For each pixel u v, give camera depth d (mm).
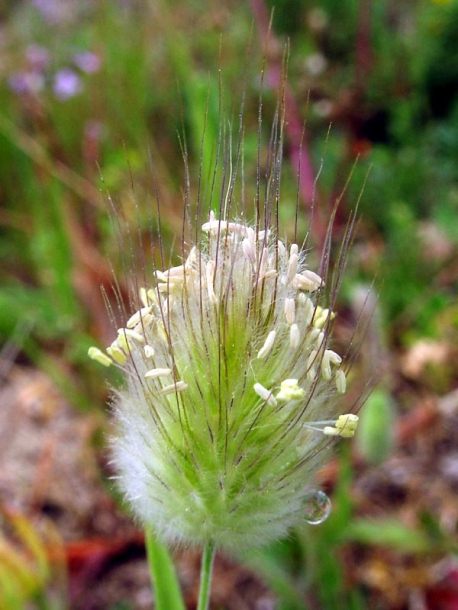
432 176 116
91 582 72
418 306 95
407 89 132
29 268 109
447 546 65
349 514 65
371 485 80
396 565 72
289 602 61
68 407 89
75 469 82
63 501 79
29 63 117
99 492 79
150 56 125
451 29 138
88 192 99
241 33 135
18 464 83
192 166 104
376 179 112
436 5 141
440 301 95
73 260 94
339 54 138
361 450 70
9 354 94
